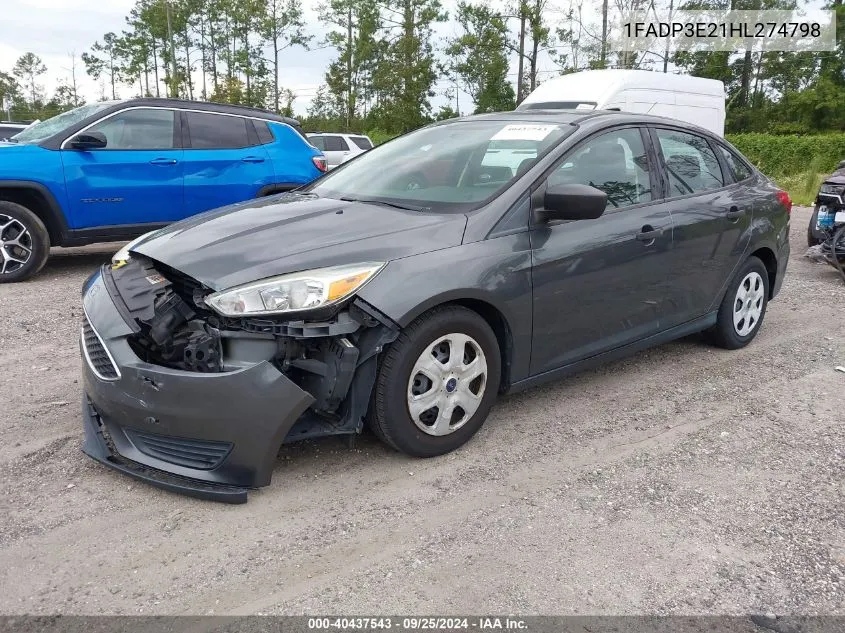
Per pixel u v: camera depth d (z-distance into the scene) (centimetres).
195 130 784
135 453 313
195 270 307
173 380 291
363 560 272
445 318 328
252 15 5112
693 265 457
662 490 326
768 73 5025
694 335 563
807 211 1661
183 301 315
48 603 246
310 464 342
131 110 750
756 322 536
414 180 400
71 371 466
